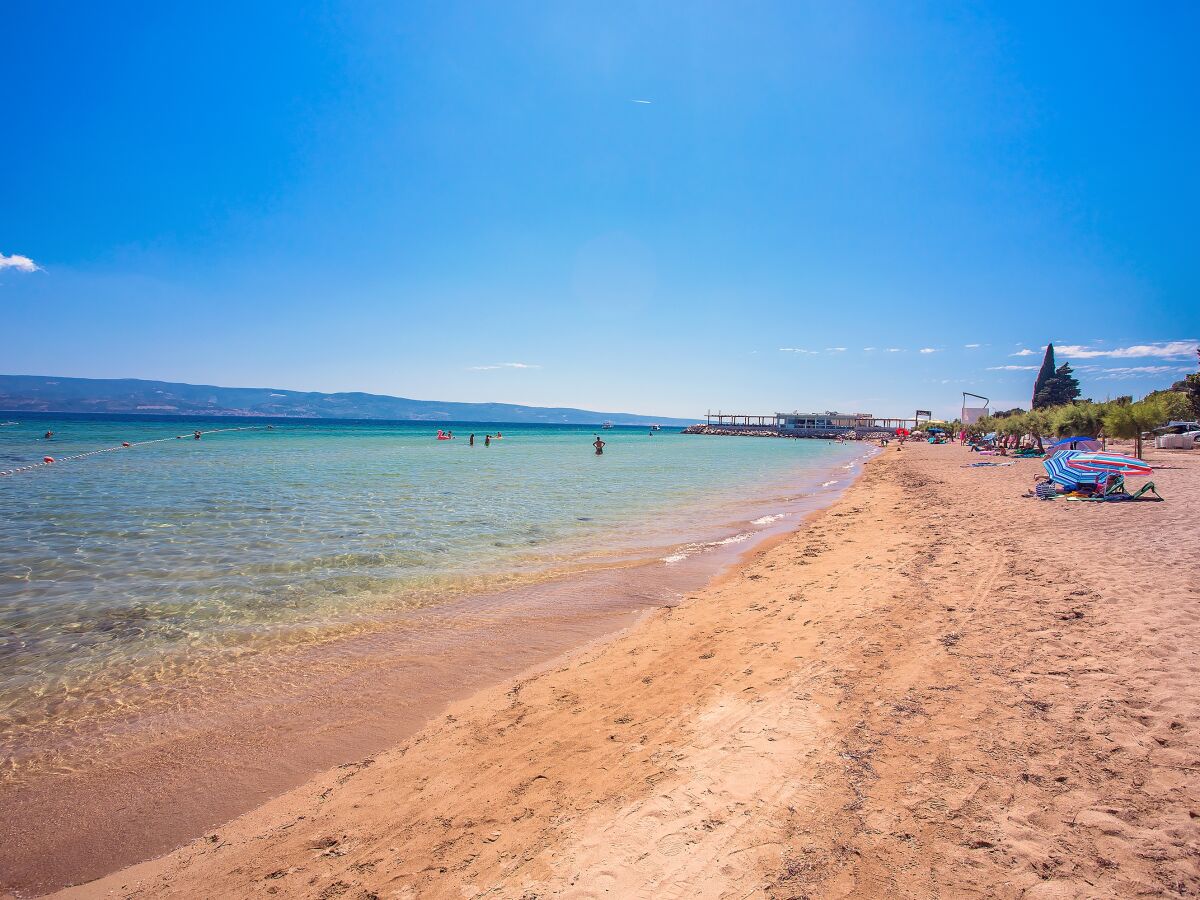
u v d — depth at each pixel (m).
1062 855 3.16
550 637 8.17
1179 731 4.22
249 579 10.79
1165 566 8.64
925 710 4.88
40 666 7.18
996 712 4.73
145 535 14.22
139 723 5.91
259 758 5.30
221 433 79.31
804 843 3.44
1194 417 42.75
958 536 12.33
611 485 27.20
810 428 135.12
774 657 6.54
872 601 8.18
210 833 4.35
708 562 12.37
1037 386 109.31
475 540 14.32
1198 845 3.13
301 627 8.49
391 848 3.95
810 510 19.77
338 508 18.56
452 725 5.75
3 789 4.89
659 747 4.81
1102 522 12.77
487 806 4.30
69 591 10.00
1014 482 23.64
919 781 3.92
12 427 80.00
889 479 29.05
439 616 8.98
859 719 4.84
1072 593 7.62
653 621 8.70
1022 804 3.60
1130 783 3.70
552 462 41.16
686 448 69.62
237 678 6.89
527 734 5.40
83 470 28.84
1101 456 17.22
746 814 3.77
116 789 4.90
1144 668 5.24
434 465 36.12
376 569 11.56
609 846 3.62
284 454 42.16
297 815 4.47
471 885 3.45
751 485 28.25
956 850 3.27
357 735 5.66
